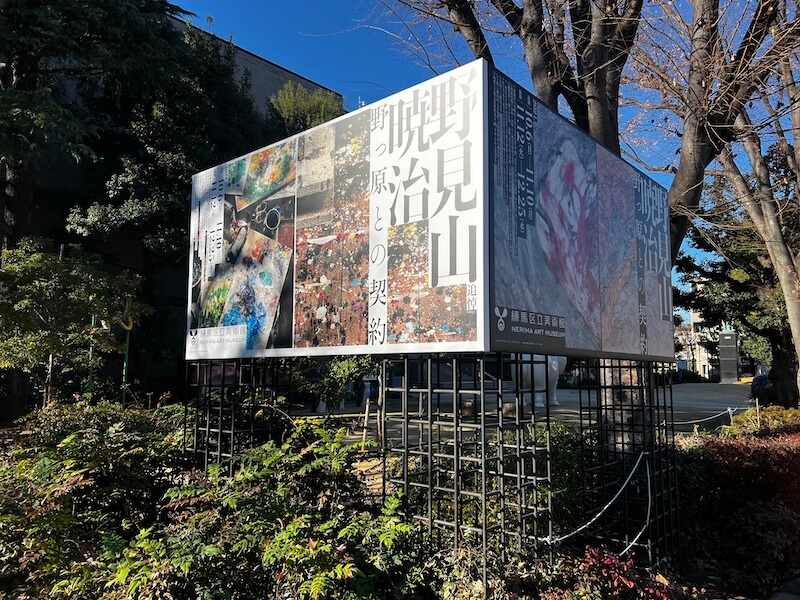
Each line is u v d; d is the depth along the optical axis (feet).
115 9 40.98
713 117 23.26
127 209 47.80
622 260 16.39
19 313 28.50
